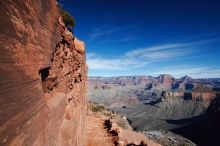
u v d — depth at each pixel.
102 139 23.59
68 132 10.38
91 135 25.06
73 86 17.45
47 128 6.34
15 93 3.94
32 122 4.80
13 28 3.95
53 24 7.71
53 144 7.16
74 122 13.39
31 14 5.05
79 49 20.98
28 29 4.84
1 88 3.35
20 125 4.03
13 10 3.95
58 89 11.09
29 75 4.92
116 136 24.42
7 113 3.50
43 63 6.35
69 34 13.95
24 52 4.56
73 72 17.28
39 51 5.85
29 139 4.51
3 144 3.28
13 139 3.66
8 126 3.49
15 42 4.04
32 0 5.10
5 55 3.58
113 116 151.12
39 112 5.51
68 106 13.01
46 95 8.62
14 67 3.98
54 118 7.98
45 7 6.38
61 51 11.16
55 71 9.39
